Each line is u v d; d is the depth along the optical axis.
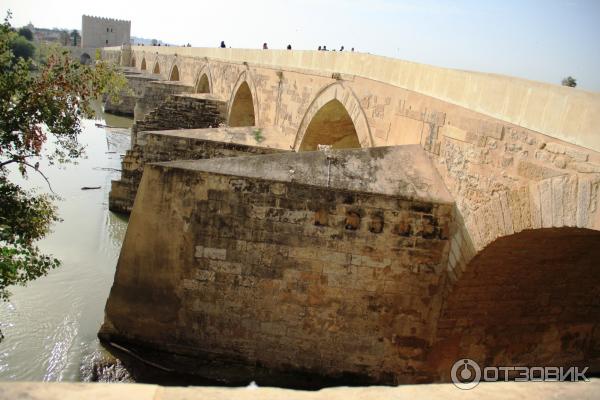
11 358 13.07
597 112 8.13
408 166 12.60
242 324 12.57
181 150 21.70
